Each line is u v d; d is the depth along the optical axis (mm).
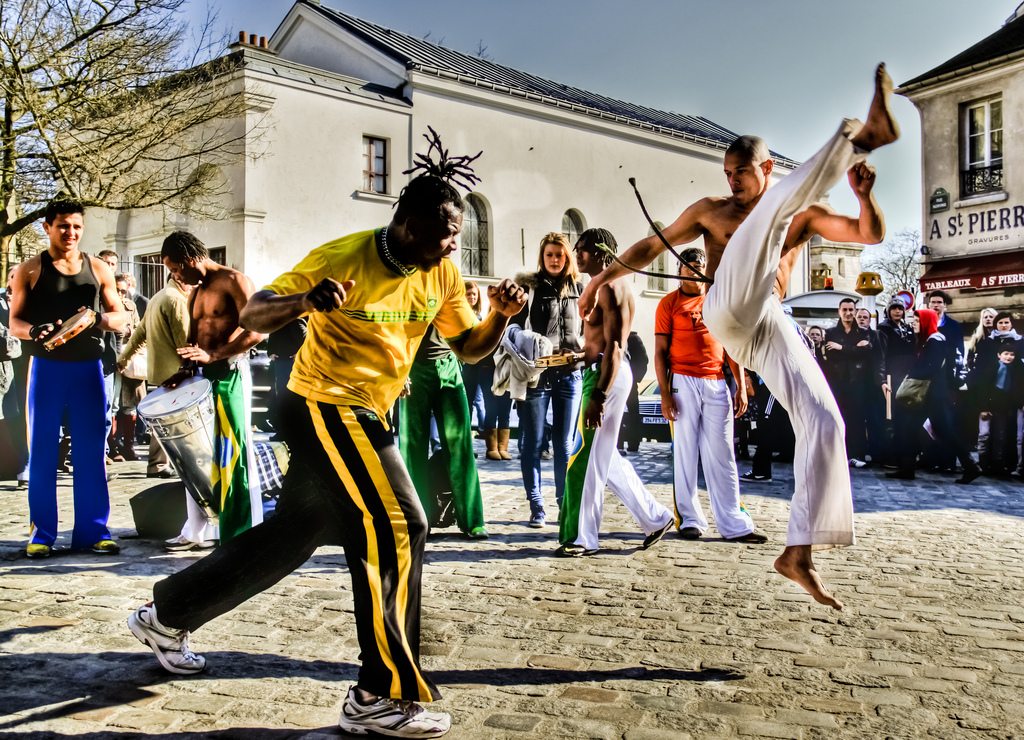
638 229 31531
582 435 5645
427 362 6062
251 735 2943
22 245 24078
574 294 6543
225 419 5242
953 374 10016
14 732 2939
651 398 12289
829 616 4320
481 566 5324
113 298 5562
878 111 3043
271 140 21766
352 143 23453
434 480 6199
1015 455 10070
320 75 22891
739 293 3549
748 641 3932
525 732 2980
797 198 3260
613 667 3600
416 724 2926
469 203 26750
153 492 5934
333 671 3533
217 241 22156
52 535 5438
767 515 7188
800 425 3746
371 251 3004
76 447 5480
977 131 21016
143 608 3457
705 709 3176
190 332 5250
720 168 35062
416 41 30422
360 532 2986
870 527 6738
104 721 3039
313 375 3062
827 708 3184
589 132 29859
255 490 5371
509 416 10961
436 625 4148
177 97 19688
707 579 5023
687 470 6242
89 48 17812
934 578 5086
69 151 17734
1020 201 20172
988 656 3744
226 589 3309
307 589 4703
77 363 5430
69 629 4012
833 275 39688
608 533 6363
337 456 2996
